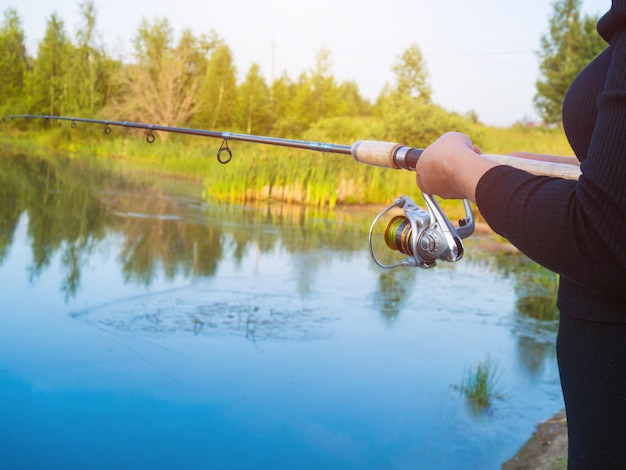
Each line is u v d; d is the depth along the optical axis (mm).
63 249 7594
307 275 6895
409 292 6395
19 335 4621
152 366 4199
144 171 18578
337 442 3422
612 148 761
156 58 30844
